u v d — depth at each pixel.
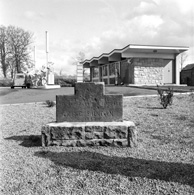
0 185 2.47
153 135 4.42
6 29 31.75
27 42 32.47
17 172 2.80
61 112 4.14
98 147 3.77
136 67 18.17
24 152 3.57
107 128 3.80
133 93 11.16
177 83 19.17
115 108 4.13
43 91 15.46
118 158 3.23
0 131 5.03
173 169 2.80
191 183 2.43
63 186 2.43
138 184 2.43
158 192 2.26
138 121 5.61
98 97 4.13
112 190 2.32
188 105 7.70
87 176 2.65
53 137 3.86
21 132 4.93
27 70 32.72
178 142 3.95
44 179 2.60
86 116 4.14
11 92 15.28
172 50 18.25
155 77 18.70
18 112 7.48
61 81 30.48
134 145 3.77
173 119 5.71
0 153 3.53
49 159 3.23
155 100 8.88
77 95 4.12
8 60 32.78
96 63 26.33
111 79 22.48
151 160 3.12
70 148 3.75
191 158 3.17
